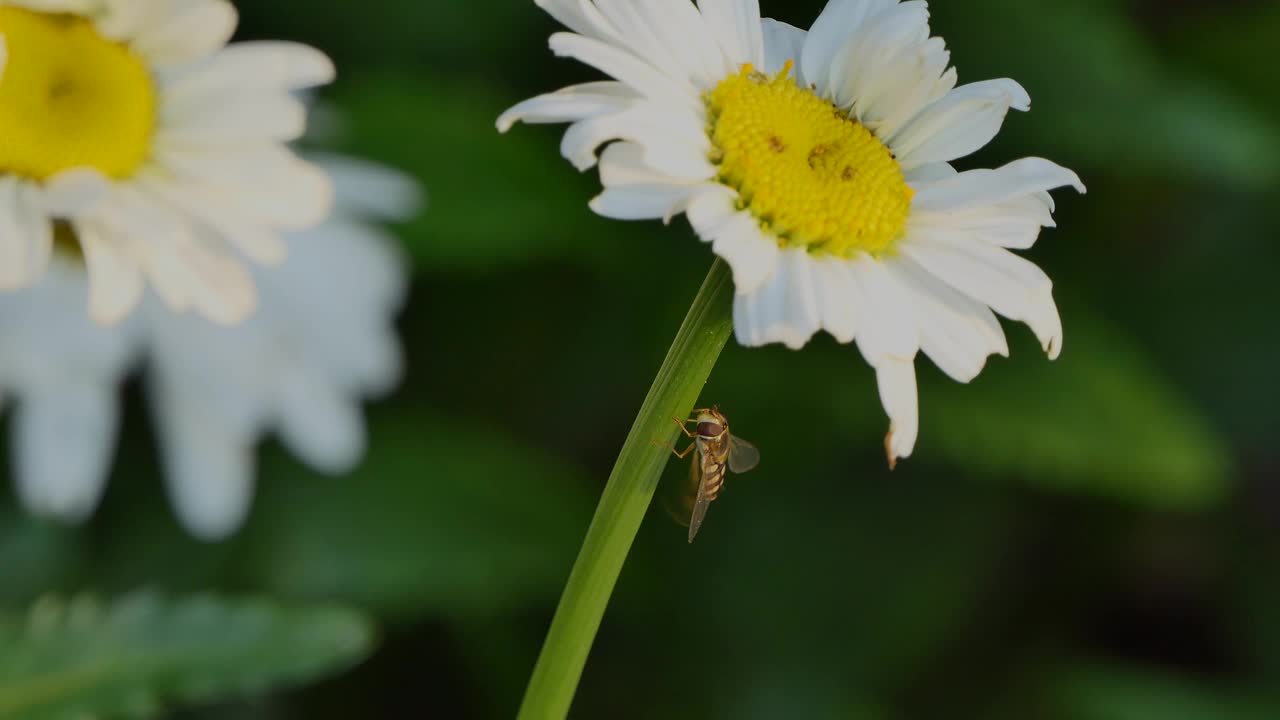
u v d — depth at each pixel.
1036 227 0.33
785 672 0.48
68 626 0.36
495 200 0.46
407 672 0.47
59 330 0.41
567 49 0.32
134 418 0.45
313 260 0.43
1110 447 0.46
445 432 0.46
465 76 0.49
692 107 0.32
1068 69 0.48
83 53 0.35
